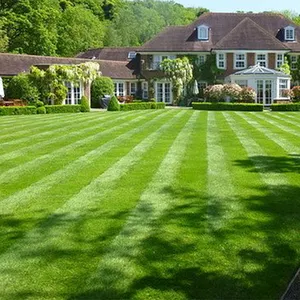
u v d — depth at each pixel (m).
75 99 35.91
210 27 45.62
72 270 4.28
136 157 9.90
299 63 43.34
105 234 5.16
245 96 34.03
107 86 38.78
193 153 10.38
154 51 43.22
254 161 9.38
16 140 13.19
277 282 4.06
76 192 6.96
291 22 46.88
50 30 50.03
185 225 5.41
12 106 27.95
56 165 9.13
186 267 4.33
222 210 5.98
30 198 6.68
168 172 8.27
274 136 13.66
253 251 4.68
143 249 4.72
